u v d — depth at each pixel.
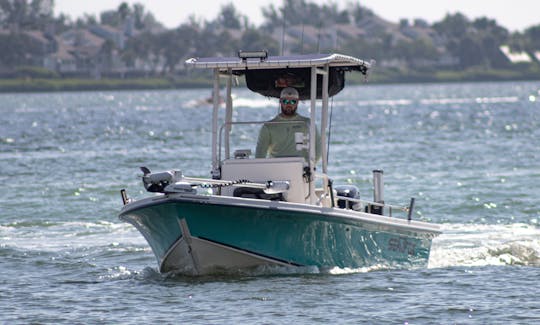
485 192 85.06
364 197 84.50
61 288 47.22
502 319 39.78
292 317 40.00
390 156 124.81
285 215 44.22
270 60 45.38
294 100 46.94
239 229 44.44
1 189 93.12
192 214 43.69
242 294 43.53
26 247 60.56
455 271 49.50
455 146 139.88
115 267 53.34
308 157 46.66
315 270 46.97
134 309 41.97
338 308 41.34
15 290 46.91
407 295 43.78
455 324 39.09
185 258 45.81
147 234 46.81
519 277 48.06
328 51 48.59
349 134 173.75
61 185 95.88
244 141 161.75
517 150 129.88
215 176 46.56
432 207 77.62
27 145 160.38
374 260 48.78
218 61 46.06
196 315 40.56
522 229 66.31
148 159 126.50
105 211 77.69
